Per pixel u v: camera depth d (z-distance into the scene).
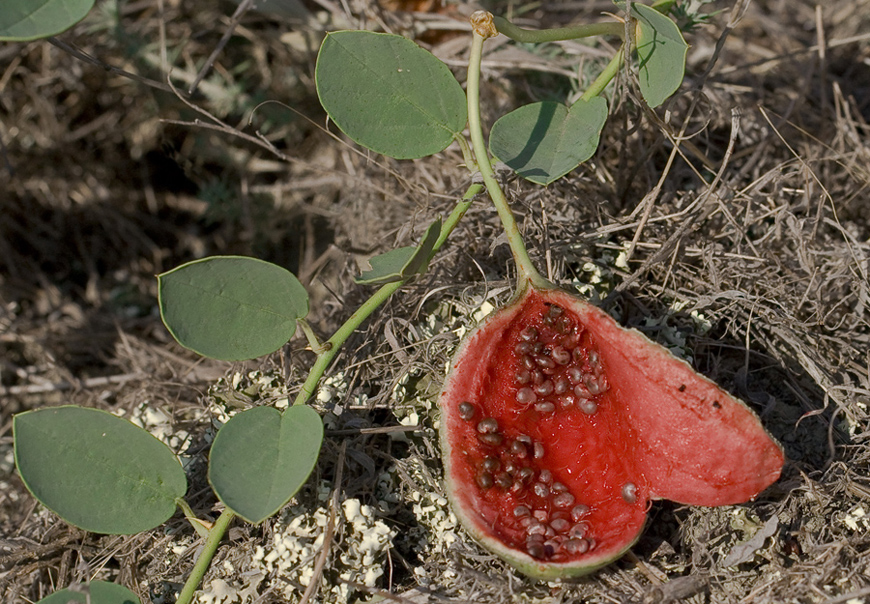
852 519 0.44
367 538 0.43
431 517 0.44
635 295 0.47
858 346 0.47
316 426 0.43
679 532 0.44
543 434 0.44
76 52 0.48
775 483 0.44
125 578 0.45
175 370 0.52
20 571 0.46
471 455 0.43
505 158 0.45
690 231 0.48
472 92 0.44
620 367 0.43
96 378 0.53
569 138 0.45
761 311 0.47
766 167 0.51
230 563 0.44
